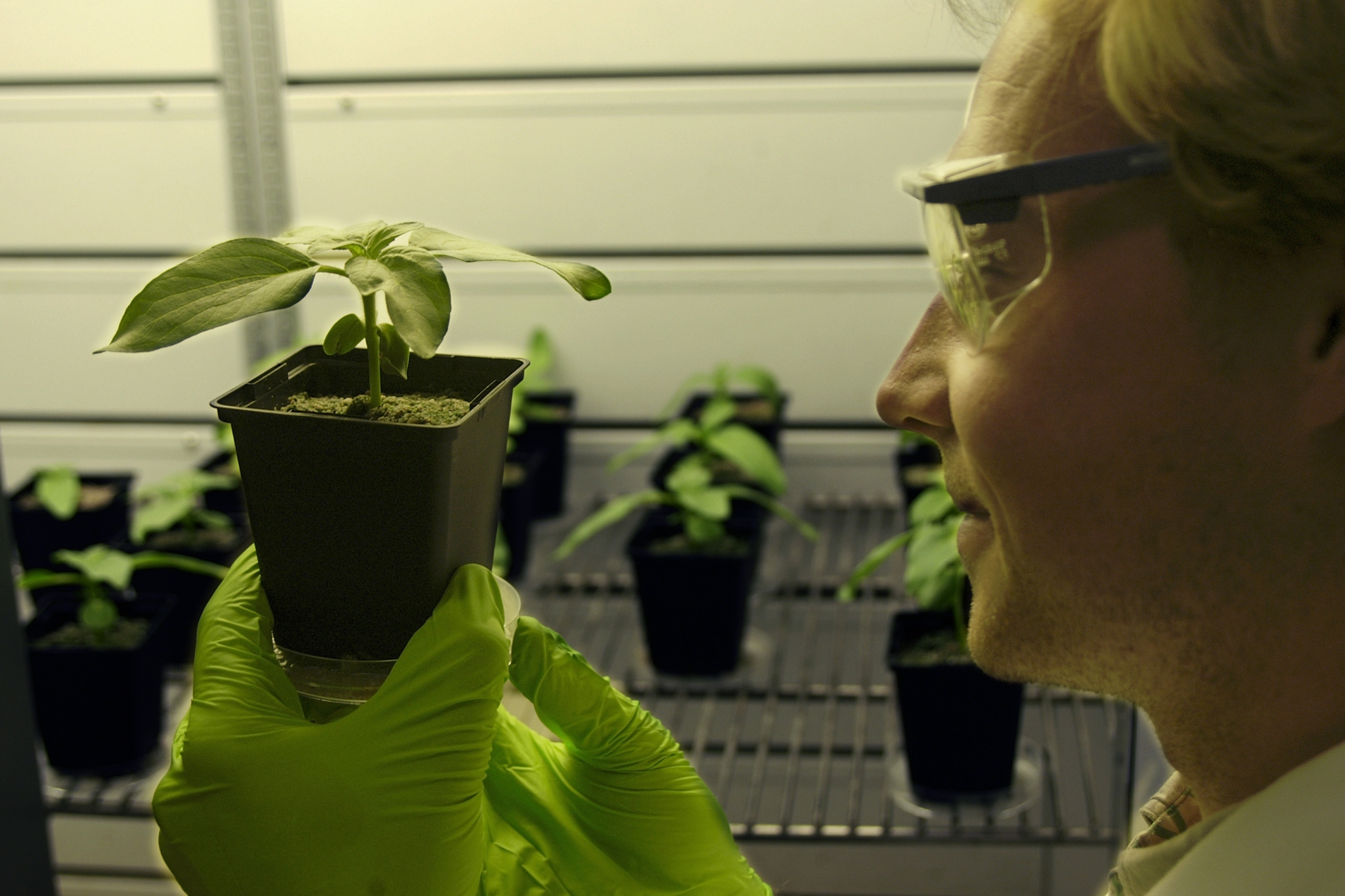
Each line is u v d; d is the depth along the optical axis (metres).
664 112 1.88
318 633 0.59
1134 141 0.37
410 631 0.59
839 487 2.11
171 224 1.94
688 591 1.61
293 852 0.62
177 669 1.80
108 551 1.57
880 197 1.91
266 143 1.90
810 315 2.00
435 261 0.47
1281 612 0.39
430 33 1.85
